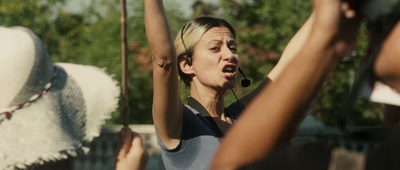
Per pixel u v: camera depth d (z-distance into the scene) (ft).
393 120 2.85
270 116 2.74
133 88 78.28
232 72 9.54
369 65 2.82
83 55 85.35
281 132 2.75
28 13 89.56
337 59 2.74
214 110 9.50
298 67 2.74
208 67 9.48
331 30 2.73
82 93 6.77
